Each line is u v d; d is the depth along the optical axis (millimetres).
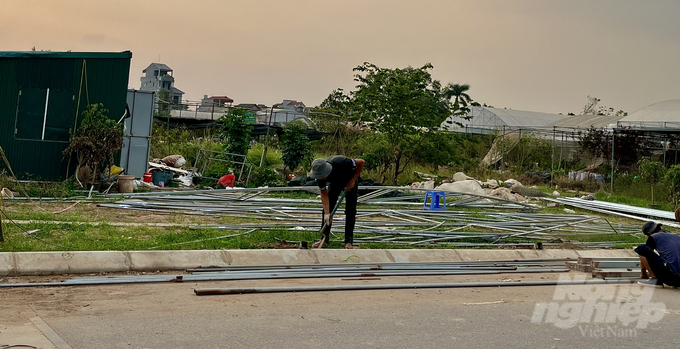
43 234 9070
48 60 16156
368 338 5371
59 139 16312
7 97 15828
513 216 15023
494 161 35375
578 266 9992
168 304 6301
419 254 10203
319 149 32312
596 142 34656
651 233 9148
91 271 7723
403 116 23844
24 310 5746
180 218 11930
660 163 27750
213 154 24734
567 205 20781
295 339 5219
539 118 55531
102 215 11594
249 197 14547
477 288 8094
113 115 16766
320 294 7191
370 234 11516
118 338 4977
